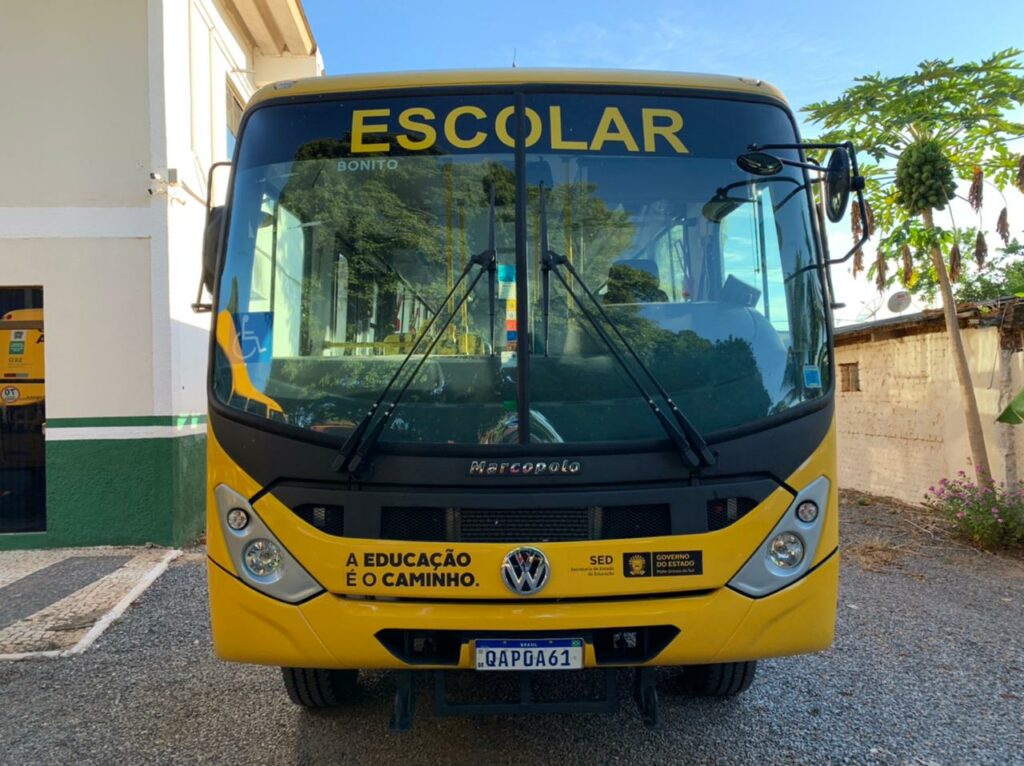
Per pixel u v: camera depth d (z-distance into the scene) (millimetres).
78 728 3631
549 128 3244
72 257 7082
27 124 7113
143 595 5734
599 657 2799
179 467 7211
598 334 3021
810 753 3352
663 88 3346
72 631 4938
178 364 7242
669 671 4262
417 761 3301
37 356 7234
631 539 2781
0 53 7109
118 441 7086
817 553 2941
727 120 3348
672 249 3188
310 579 2814
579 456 2826
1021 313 7414
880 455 10062
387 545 2777
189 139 7699
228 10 9156
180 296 7324
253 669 4352
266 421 2934
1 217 7059
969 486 7312
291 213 3256
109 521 7098
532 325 3027
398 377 2982
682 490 2816
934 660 4387
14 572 6305
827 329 3168
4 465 7211
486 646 2738
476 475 2816
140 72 7152
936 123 7133
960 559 6684
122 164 7125
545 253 3109
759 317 3143
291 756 3352
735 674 3688
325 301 3170
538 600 2768
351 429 2904
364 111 3312
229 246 3254
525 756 3338
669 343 3043
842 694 3943
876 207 7746
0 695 4012
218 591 2934
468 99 3285
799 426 2963
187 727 3635
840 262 3232
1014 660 4383
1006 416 6492
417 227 3188
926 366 9039
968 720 3654
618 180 3221
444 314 3070
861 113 7195
